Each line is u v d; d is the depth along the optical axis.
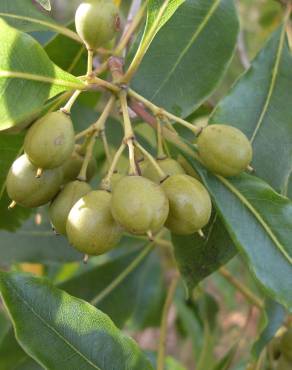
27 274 0.17
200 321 0.33
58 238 0.26
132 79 0.21
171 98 0.21
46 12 0.23
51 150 0.16
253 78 0.20
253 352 0.23
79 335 0.17
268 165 0.20
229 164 0.17
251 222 0.18
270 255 0.18
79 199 0.17
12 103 0.16
